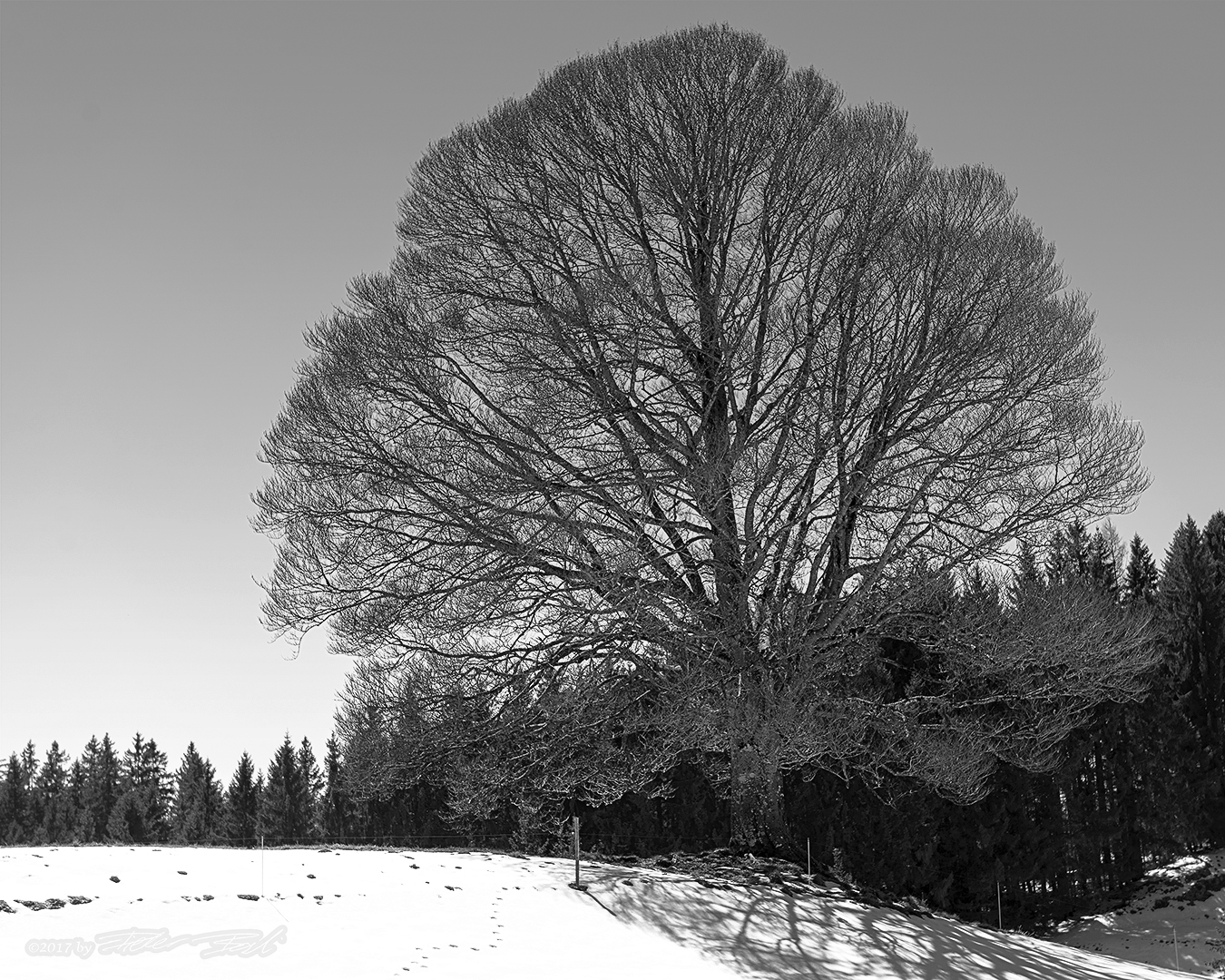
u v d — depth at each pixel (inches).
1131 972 625.6
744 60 765.3
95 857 522.0
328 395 724.7
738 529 722.2
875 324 723.4
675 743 663.1
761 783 729.6
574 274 751.1
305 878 519.2
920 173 764.0
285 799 2454.5
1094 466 698.8
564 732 701.3
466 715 712.4
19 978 329.1
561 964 440.5
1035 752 768.9
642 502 701.3
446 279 757.3
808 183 753.0
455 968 413.4
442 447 707.4
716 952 495.5
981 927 684.1
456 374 733.3
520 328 717.9
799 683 684.7
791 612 678.5
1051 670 769.6
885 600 714.2
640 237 757.9
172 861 532.4
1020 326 712.4
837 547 728.3
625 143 757.9
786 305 729.0
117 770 3676.2
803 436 692.1
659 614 689.0
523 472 704.4
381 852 640.4
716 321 721.6
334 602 715.4
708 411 708.0
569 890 562.9
